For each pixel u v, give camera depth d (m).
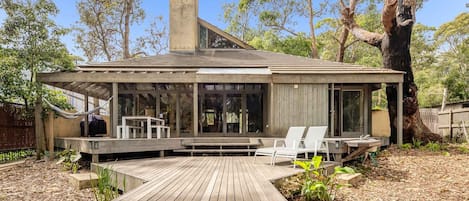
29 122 11.98
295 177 6.28
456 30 28.78
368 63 26.59
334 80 12.10
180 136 13.91
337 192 6.42
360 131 13.63
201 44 16.64
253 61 14.30
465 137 13.73
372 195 6.34
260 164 7.85
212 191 4.66
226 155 10.46
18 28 10.41
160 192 4.57
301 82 12.09
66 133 13.41
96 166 7.70
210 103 14.21
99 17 24.52
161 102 14.09
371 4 21.78
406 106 12.91
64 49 11.55
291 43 23.03
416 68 31.11
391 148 11.55
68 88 13.41
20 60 10.27
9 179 7.45
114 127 11.86
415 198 6.18
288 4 23.88
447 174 8.12
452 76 24.53
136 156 9.98
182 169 6.94
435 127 17.17
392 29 12.69
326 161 8.53
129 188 6.16
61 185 6.82
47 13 11.04
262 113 14.20
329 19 22.94
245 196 4.34
